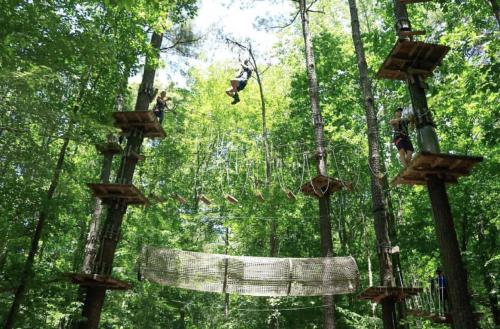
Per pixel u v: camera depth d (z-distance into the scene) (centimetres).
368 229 1883
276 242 2002
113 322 1770
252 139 2094
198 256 1009
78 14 898
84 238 1458
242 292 1010
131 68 1245
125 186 913
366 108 1140
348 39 1962
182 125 2198
